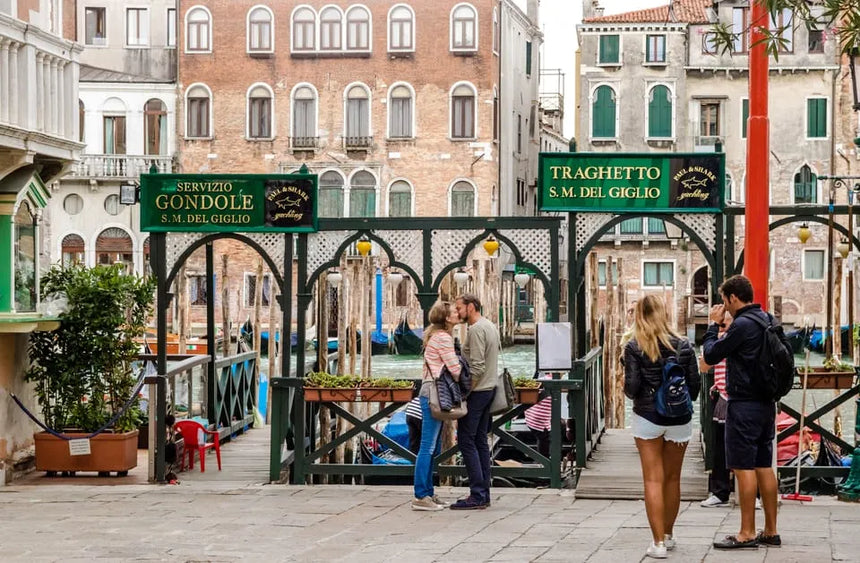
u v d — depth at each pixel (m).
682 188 12.39
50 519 10.52
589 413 14.44
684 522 10.14
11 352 12.73
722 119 53.09
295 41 51.59
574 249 12.63
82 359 13.00
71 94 13.86
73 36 52.56
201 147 51.66
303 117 51.69
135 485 12.50
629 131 53.53
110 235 50.91
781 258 51.88
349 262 39.56
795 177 52.41
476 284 32.84
